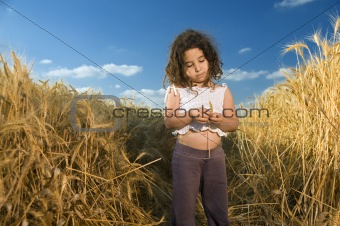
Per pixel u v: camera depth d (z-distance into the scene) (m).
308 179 2.89
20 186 2.14
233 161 4.07
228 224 2.67
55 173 2.23
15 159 2.16
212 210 2.65
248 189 3.62
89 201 2.64
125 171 3.05
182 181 2.53
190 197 2.54
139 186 3.38
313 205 2.87
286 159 3.68
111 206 2.61
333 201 2.81
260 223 3.13
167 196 3.41
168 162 3.93
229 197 3.61
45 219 2.14
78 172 2.68
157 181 3.57
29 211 2.10
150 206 3.29
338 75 3.14
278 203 2.96
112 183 2.72
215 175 2.58
